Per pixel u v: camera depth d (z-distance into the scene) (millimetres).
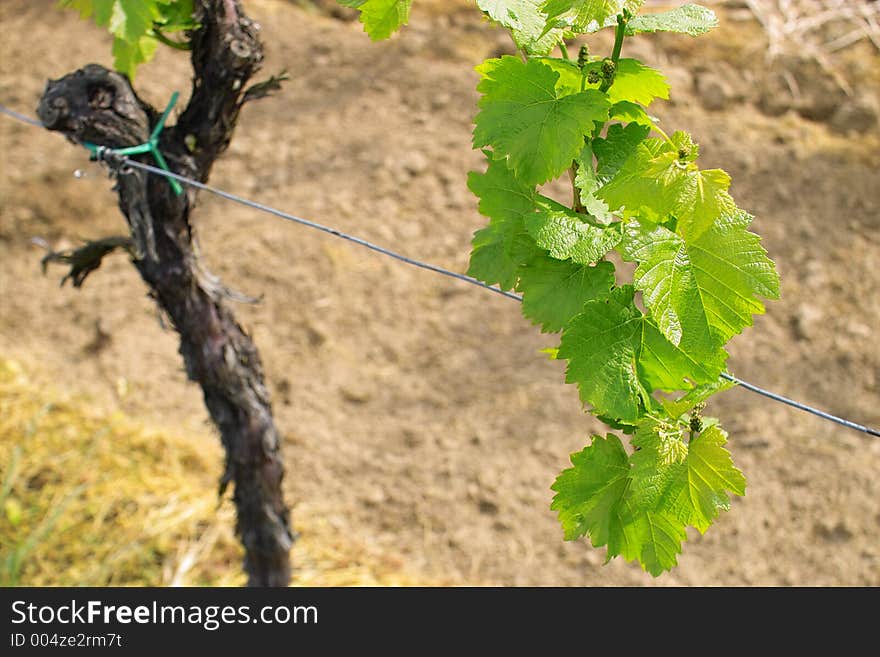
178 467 4289
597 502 1674
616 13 1493
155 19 2260
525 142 1558
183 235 2709
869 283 4715
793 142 5203
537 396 4492
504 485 4246
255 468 3107
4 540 3969
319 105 5484
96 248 2832
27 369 4594
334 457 4359
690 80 5449
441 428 4426
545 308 1659
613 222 1626
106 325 4770
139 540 4008
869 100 5328
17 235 5047
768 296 1471
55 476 4191
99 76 2504
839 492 4141
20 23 5965
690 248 1511
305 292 4828
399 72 5590
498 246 1758
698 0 5816
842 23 5676
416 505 4211
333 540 4094
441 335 4711
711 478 1585
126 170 2549
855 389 4422
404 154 5250
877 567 3945
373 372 4609
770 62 5488
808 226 4906
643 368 1614
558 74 1609
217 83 2549
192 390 4602
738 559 4012
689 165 1538
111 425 4395
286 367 4621
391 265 4910
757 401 4414
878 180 5047
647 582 3961
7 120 5473
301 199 5113
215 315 2861
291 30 5777
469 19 5805
